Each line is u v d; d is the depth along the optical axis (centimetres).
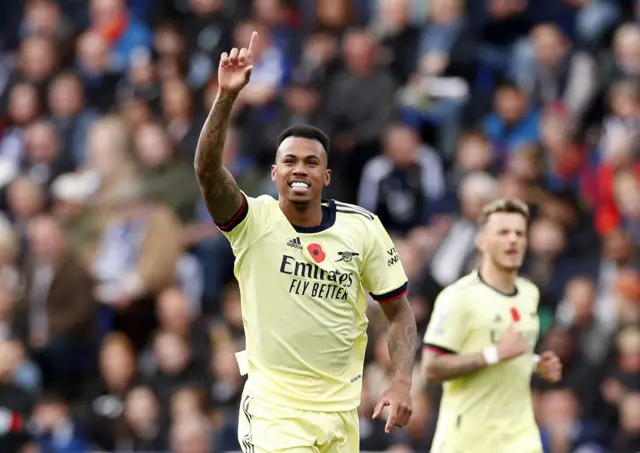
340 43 4462
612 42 4578
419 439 3325
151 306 4097
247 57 1973
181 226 4222
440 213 4056
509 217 2591
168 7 4981
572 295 3572
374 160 4156
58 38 4897
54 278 4081
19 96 4803
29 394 3847
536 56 4359
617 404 3438
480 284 2597
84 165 4588
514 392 2548
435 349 2552
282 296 2064
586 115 4334
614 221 3975
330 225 2084
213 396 3688
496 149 4206
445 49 4425
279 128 4288
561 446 3353
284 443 2067
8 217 4512
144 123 4409
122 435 3697
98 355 4059
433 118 4316
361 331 2134
